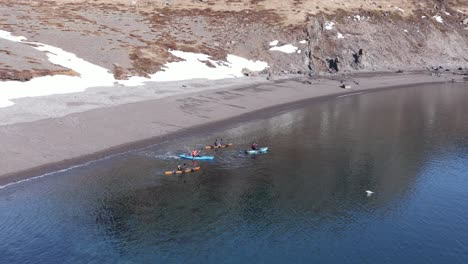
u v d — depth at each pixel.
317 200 39.25
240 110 70.25
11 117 54.53
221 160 48.62
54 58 79.50
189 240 32.75
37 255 30.89
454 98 86.12
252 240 32.81
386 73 113.19
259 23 121.44
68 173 43.31
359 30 126.06
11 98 60.91
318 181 43.34
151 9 129.12
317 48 116.19
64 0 130.50
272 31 117.94
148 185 41.69
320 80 99.94
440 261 30.64
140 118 60.34
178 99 72.19
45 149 47.41
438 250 31.94
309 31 118.19
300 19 123.31
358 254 31.30
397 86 98.62
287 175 44.69
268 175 44.62
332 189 41.56
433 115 71.44
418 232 34.31
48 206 37.22
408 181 43.69
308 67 109.69
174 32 112.19
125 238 33.00
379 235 33.75
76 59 81.50
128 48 92.69
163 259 30.53
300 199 39.44
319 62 113.19
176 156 49.16
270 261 30.36
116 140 52.34
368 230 34.41
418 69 120.44
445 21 141.75
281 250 31.62
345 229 34.50
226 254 31.11
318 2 134.75
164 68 88.81
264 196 39.91
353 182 43.25
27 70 69.62
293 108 74.25
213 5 133.75
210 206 37.91
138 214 36.38
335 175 44.88
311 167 46.97
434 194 40.97
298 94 84.69
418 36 132.50
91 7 125.88
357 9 134.50
